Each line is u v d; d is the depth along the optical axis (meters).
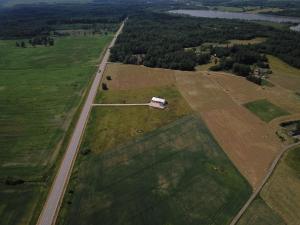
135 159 96.94
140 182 87.19
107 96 143.88
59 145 105.00
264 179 88.12
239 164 94.75
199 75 171.75
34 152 101.31
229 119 122.06
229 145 104.62
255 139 108.50
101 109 130.88
